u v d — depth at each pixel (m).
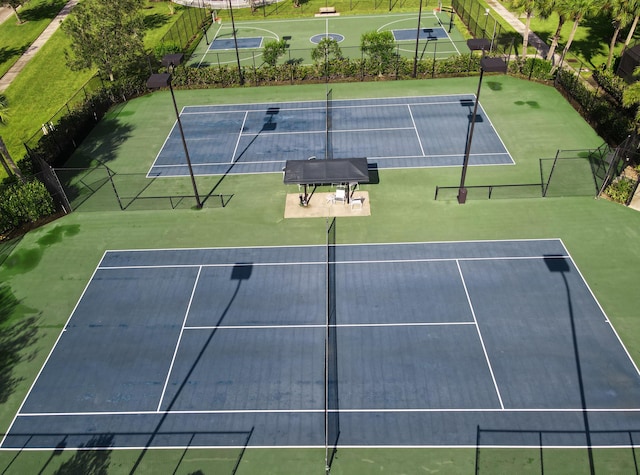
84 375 18.16
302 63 42.50
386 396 17.00
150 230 24.72
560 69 35.97
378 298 20.53
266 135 32.38
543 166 27.88
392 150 30.06
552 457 15.07
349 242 23.33
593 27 46.47
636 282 20.62
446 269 21.69
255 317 20.03
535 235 23.19
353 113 34.34
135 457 15.59
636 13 32.66
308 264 22.30
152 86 21.52
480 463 14.98
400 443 15.62
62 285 21.86
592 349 18.16
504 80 37.53
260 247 23.33
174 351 18.86
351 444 15.66
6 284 22.03
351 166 24.62
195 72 39.31
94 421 16.67
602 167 27.45
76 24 36.06
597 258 21.83
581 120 32.09
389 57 38.44
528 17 36.03
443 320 19.50
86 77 41.16
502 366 17.77
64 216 25.97
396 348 18.56
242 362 18.36
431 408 16.58
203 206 26.17
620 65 36.44
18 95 38.91
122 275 22.23
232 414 16.70
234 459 15.41
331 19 53.59
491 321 19.38
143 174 29.11
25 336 19.66
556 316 19.42
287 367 18.11
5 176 28.84
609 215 24.11
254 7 57.50
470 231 23.62
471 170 27.86
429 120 32.97
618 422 15.92
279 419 16.48
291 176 24.44
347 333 19.20
